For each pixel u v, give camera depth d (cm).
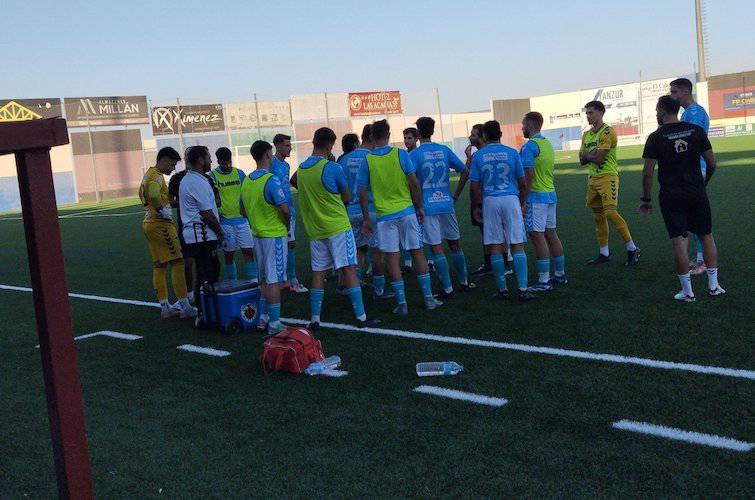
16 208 3688
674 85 706
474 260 908
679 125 572
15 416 431
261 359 489
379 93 4256
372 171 616
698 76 4578
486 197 642
